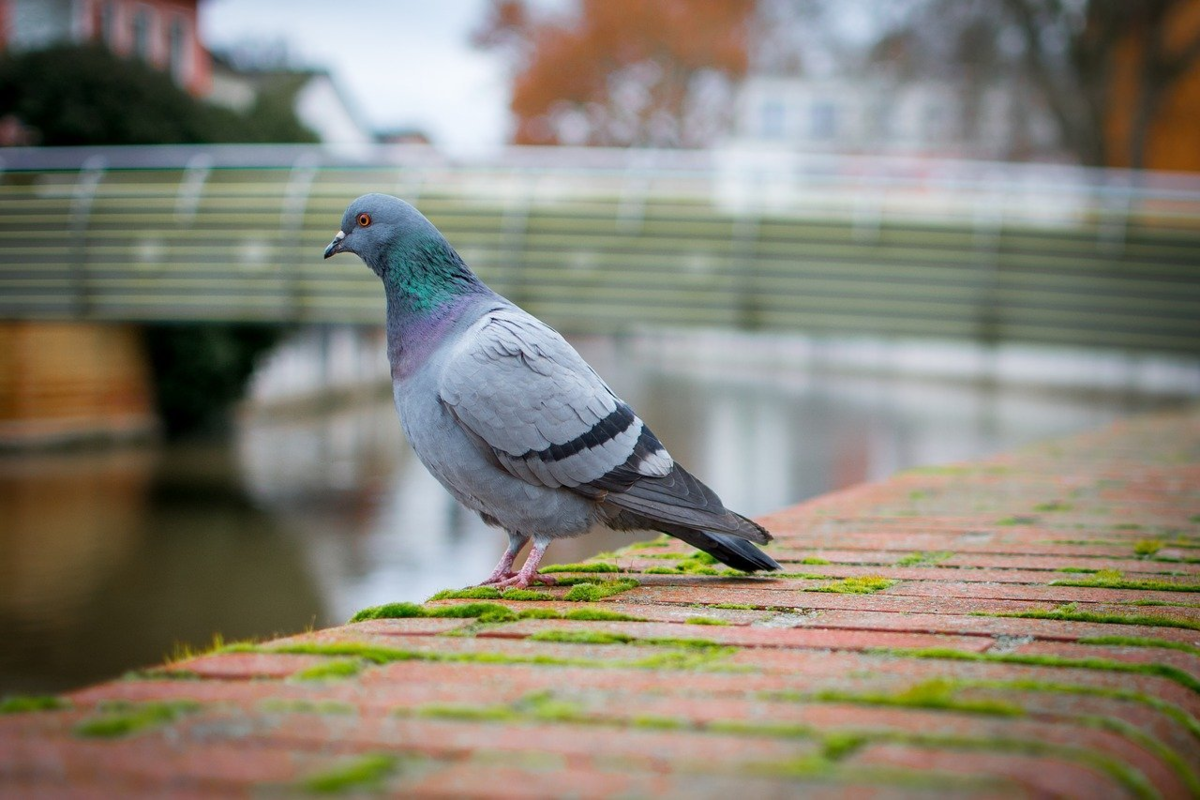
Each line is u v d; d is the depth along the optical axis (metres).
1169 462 6.45
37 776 1.58
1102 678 2.09
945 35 29.03
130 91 22.67
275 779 1.57
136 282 16.97
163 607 11.36
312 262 16.11
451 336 3.27
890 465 17.23
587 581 3.26
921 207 14.62
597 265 15.13
